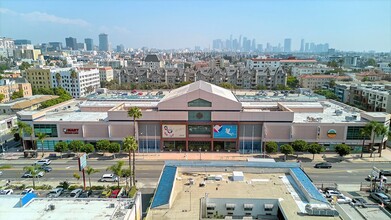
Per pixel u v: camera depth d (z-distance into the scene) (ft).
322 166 320.91
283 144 369.71
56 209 159.53
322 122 371.56
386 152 376.68
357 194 260.83
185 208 167.84
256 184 198.70
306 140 370.32
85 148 345.72
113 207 162.40
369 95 579.89
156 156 359.66
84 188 264.52
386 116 371.76
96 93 598.75
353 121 378.32
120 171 257.75
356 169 319.68
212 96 357.41
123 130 371.56
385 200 240.12
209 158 350.23
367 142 368.68
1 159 351.87
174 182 194.90
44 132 376.27
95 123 371.35
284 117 362.74
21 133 356.79
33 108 538.88
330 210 156.97
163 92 607.37
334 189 262.26
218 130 367.25
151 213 162.71
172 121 365.81
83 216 152.76
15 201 167.73
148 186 278.67
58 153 370.32
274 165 222.07
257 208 174.29
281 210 165.68
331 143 371.56
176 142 376.89
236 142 371.35
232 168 219.61
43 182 287.69
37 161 338.75
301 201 175.32
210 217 175.94
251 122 365.40
